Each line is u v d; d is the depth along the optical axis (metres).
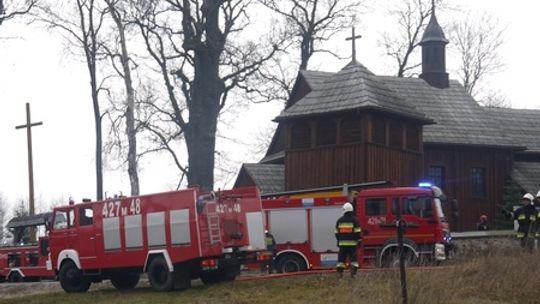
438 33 49.56
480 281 18.66
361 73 38.00
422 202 24.53
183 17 37.47
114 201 22.83
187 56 38.28
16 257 34.22
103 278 23.94
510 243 24.05
